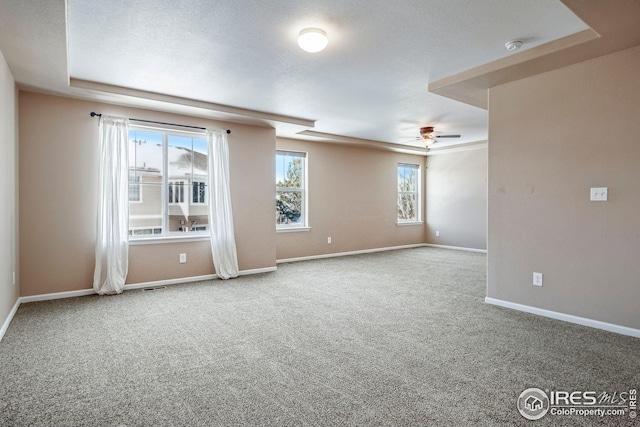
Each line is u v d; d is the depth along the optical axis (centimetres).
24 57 293
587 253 311
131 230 456
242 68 343
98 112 423
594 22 240
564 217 324
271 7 236
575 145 315
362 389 207
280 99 447
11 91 332
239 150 535
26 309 360
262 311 359
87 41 285
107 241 419
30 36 254
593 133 305
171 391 206
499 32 273
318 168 707
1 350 262
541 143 337
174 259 480
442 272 562
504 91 363
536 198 342
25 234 384
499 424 174
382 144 761
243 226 542
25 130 384
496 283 377
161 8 237
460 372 228
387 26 262
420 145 805
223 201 509
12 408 188
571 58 301
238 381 217
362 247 782
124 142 433
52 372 228
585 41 271
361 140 719
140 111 450
